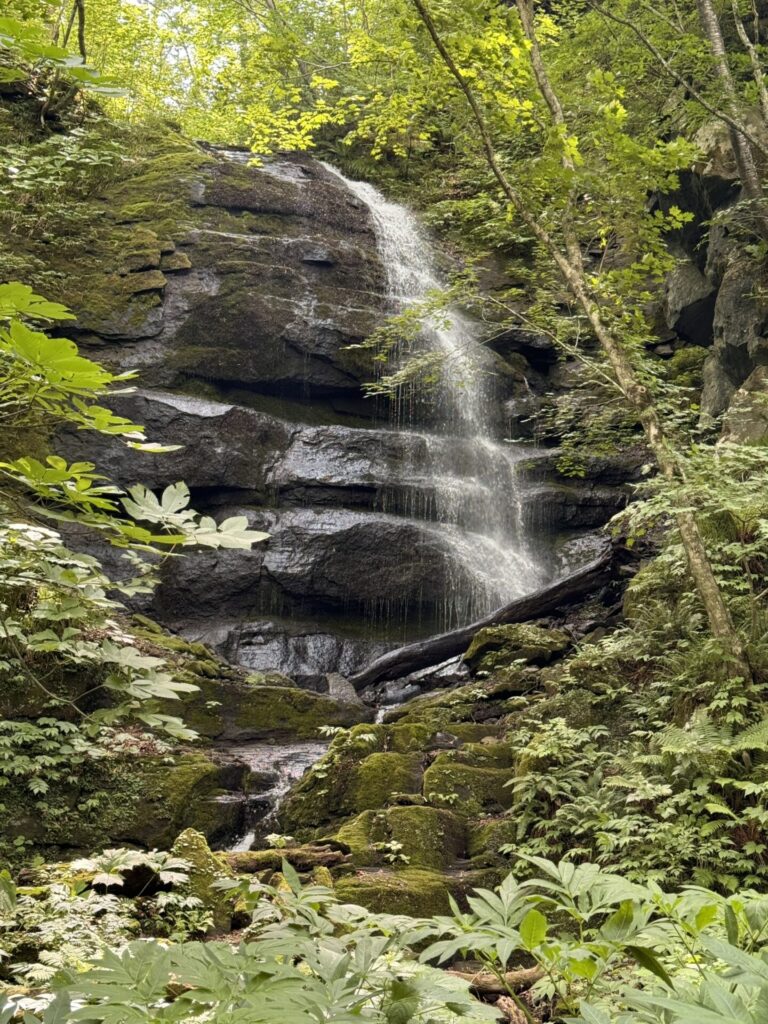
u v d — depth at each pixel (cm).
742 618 786
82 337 1350
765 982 129
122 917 484
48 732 739
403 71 899
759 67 1082
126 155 1598
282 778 886
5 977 397
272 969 151
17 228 1386
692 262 1426
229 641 1205
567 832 692
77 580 198
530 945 168
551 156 773
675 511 672
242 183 1595
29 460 184
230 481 1302
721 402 1296
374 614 1316
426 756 820
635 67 1189
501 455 1533
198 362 1389
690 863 613
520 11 842
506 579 1394
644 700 786
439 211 1806
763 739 614
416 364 1022
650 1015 147
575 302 1070
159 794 778
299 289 1499
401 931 177
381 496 1392
